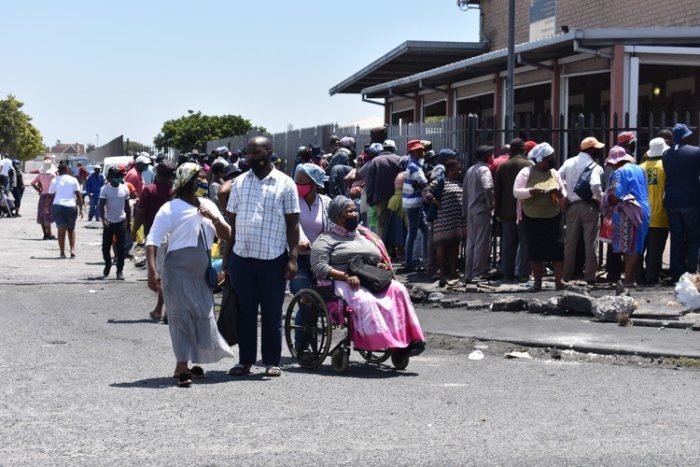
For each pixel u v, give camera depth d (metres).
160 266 8.68
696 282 12.05
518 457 6.12
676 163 13.23
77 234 28.77
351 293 9.30
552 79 22.20
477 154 14.81
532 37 30.95
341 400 7.89
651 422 7.06
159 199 13.25
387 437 6.63
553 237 13.49
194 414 7.34
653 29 19.05
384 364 9.84
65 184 21.28
